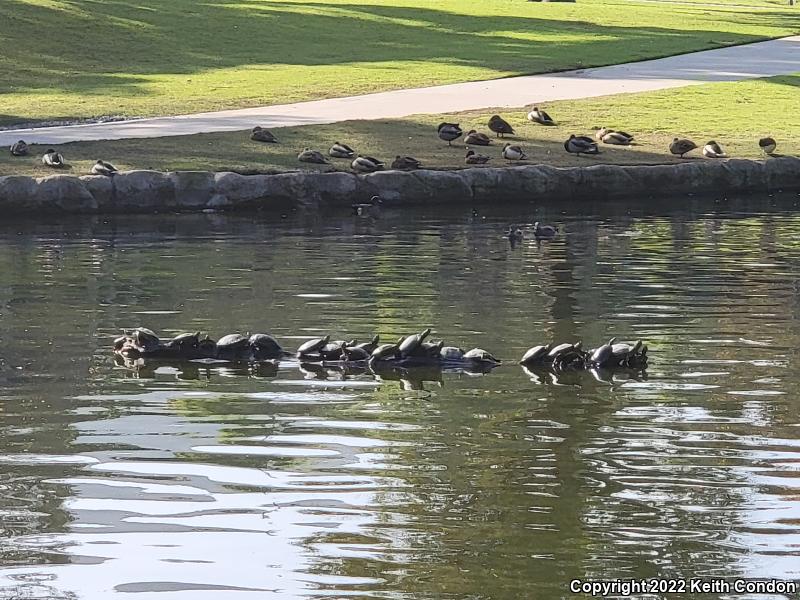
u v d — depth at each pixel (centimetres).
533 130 2988
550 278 1730
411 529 823
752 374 1221
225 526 826
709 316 1491
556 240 2066
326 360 1288
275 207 2398
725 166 2672
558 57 4472
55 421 1056
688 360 1280
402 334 1389
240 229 2162
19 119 2991
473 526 828
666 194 2628
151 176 2355
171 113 3136
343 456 966
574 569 766
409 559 778
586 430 1036
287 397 1138
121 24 4638
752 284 1694
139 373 1223
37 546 793
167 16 4894
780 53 4816
